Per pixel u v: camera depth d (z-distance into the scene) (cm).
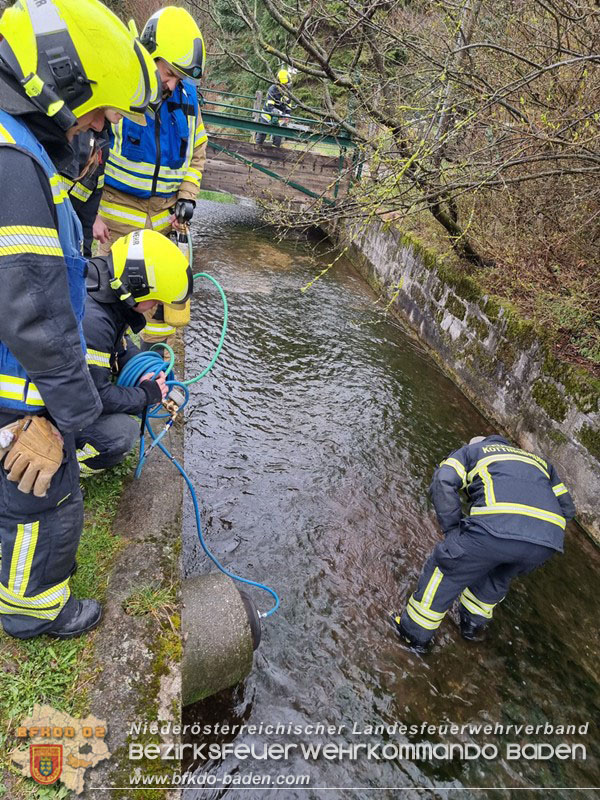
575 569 373
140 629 206
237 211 1156
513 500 260
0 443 143
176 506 271
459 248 570
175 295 224
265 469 400
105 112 130
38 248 119
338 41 423
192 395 469
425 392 557
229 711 247
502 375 512
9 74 117
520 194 493
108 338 222
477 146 480
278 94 922
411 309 704
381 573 332
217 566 287
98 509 260
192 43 267
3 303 119
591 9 361
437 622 282
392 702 265
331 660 278
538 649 309
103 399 225
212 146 945
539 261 515
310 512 368
